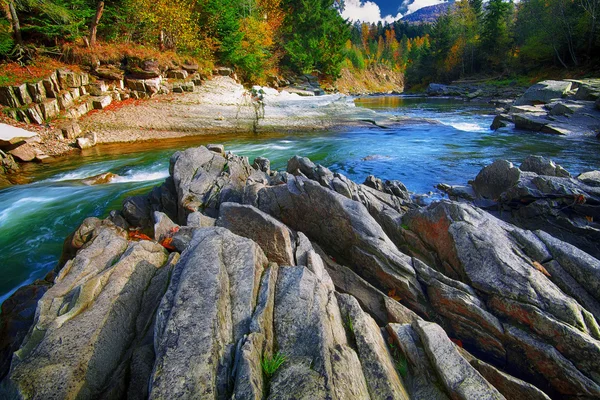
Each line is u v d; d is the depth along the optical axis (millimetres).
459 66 68250
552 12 45312
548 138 16812
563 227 6980
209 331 2848
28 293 5371
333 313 3588
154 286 4016
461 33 68500
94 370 2906
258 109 23094
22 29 18484
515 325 4188
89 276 3965
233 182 8508
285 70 46656
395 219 6613
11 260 7586
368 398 2789
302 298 3582
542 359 3861
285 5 47156
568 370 3656
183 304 3107
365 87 93000
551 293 4141
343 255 6254
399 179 11969
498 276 4523
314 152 16594
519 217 7648
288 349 3025
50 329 3062
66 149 16156
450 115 28109
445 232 5500
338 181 7641
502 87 49250
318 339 3059
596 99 20609
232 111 22219
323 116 23453
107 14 22906
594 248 6594
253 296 3490
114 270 3889
